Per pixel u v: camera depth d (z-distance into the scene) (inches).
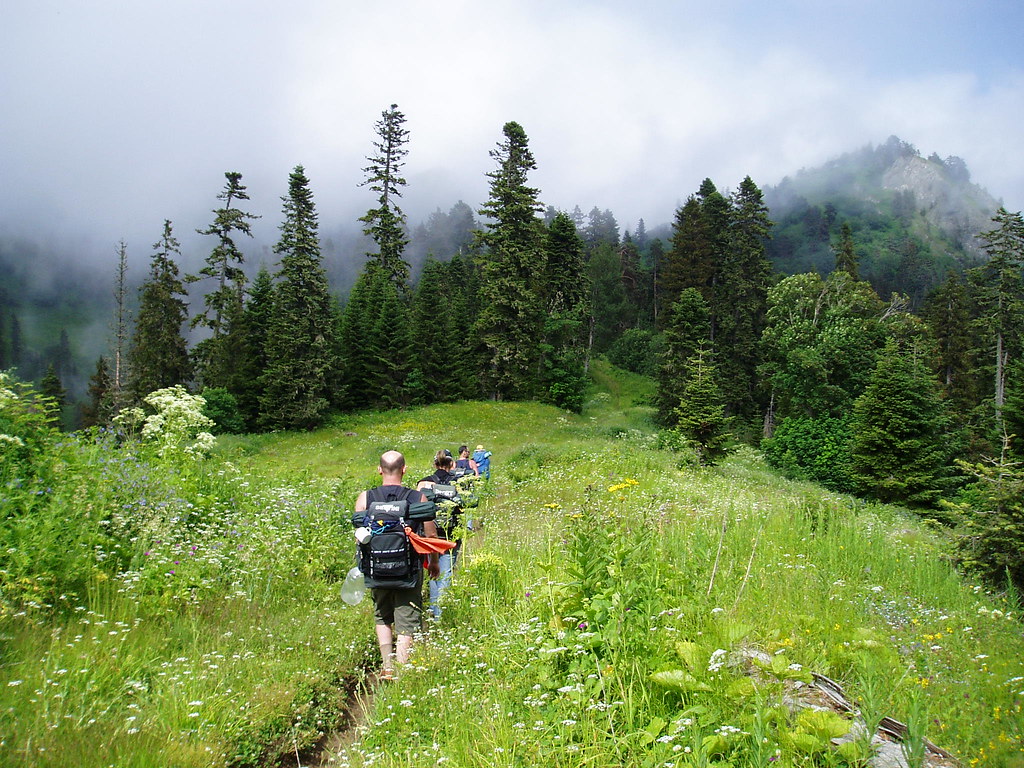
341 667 179.2
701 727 110.5
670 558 227.3
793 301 1947.6
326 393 1827.0
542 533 312.8
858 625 172.1
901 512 695.7
